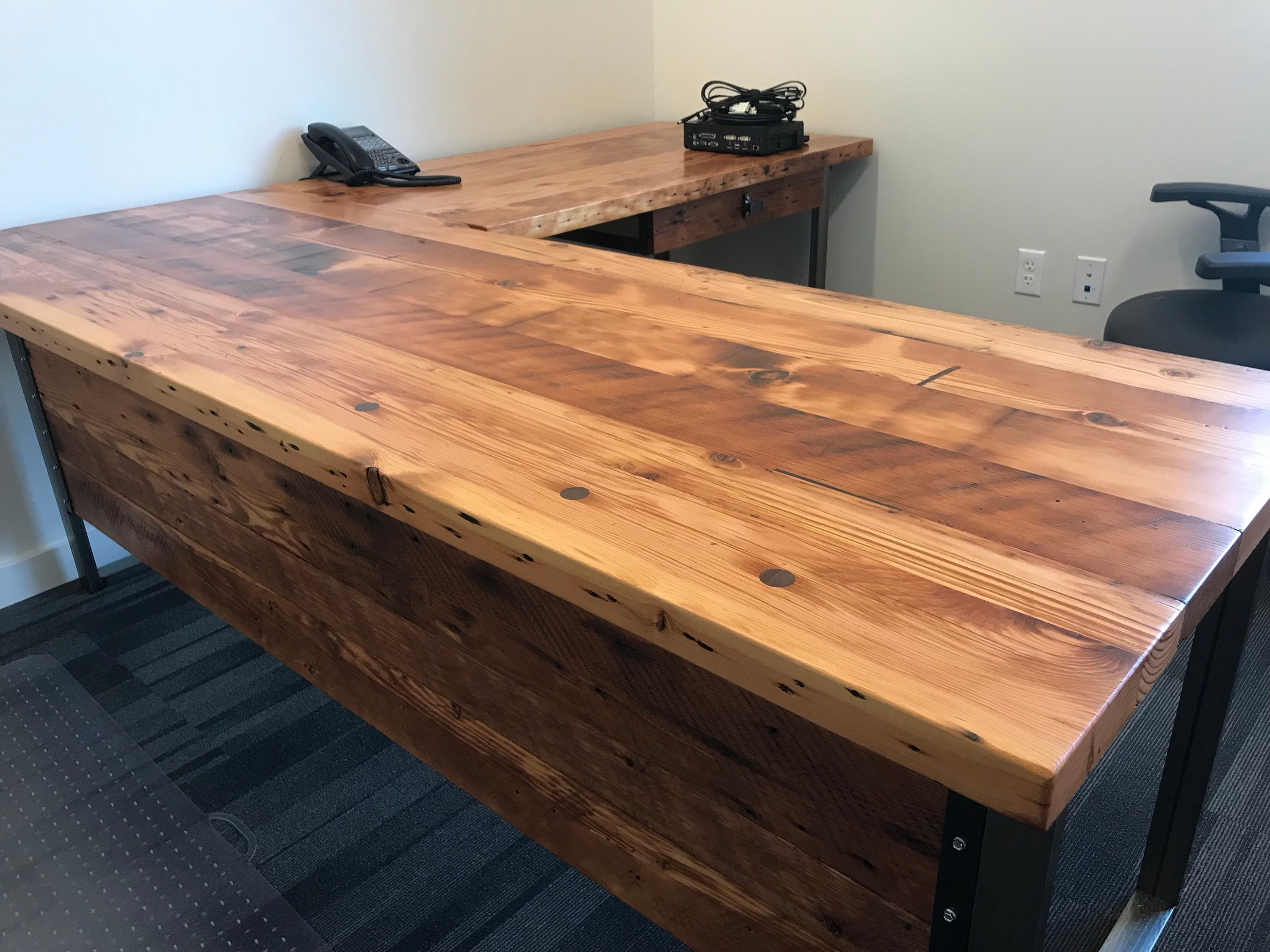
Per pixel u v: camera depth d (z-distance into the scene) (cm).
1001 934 66
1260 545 100
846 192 270
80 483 180
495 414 91
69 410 168
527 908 132
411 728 118
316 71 213
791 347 106
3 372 189
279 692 175
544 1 252
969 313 261
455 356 106
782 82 270
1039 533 69
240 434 96
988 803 53
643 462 81
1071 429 85
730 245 300
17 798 102
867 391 94
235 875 91
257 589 136
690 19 279
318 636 127
